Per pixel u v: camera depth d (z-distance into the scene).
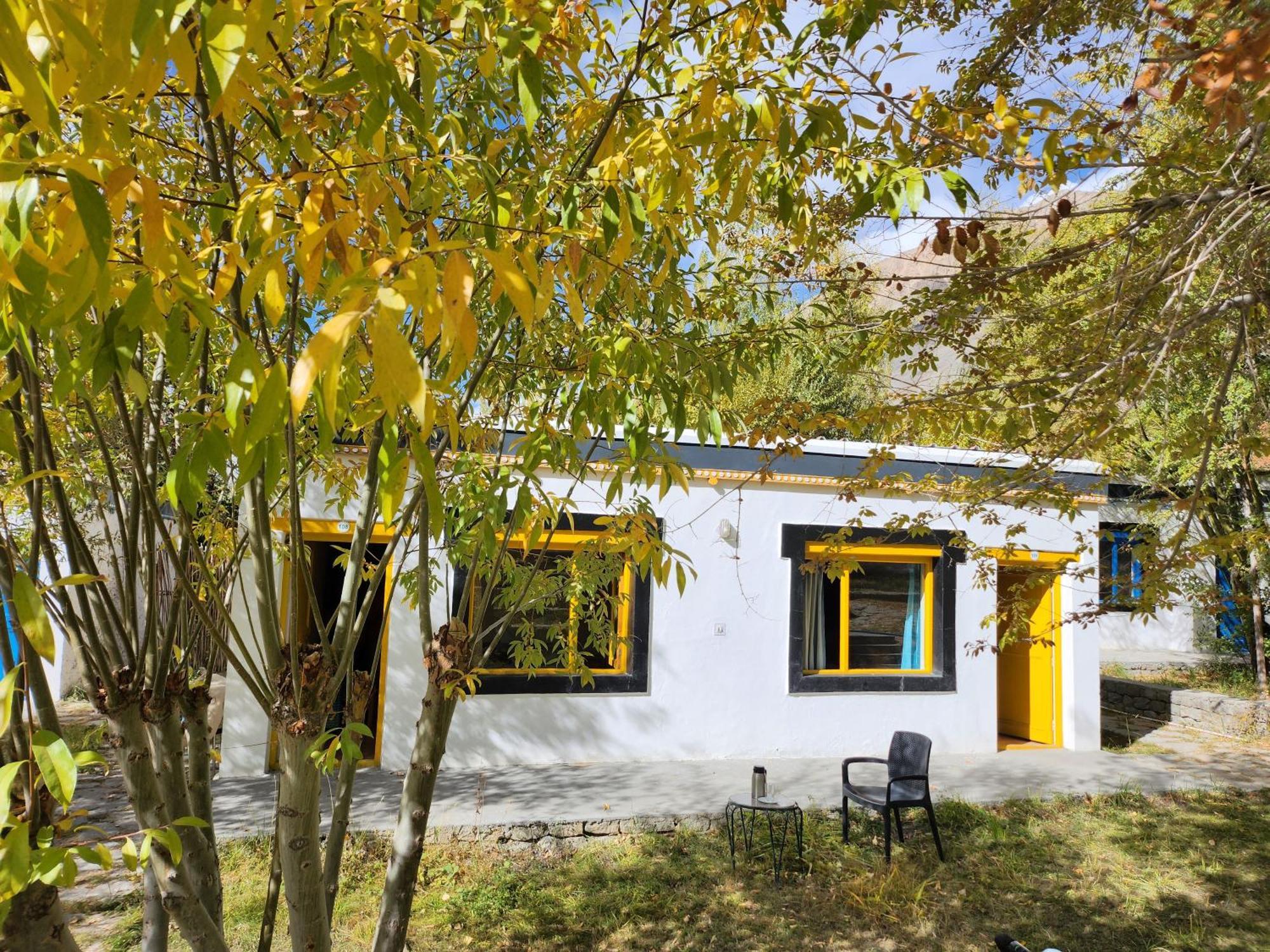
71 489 2.76
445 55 1.86
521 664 5.83
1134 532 4.39
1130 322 3.44
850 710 8.95
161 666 2.10
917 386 4.38
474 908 5.33
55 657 1.01
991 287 3.57
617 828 6.52
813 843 6.51
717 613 8.60
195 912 1.99
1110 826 7.18
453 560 3.14
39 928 1.58
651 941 5.04
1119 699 12.72
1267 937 5.32
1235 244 3.16
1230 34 1.85
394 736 7.61
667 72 2.33
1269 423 4.01
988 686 9.41
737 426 3.45
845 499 4.72
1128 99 2.21
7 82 1.09
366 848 5.86
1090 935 5.29
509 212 1.74
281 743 2.09
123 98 1.21
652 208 1.76
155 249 0.99
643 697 8.36
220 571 3.60
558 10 1.93
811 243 3.63
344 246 1.12
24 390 1.79
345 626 2.26
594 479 7.85
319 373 0.77
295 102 1.57
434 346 2.42
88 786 7.06
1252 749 10.05
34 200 0.86
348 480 3.67
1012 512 9.28
